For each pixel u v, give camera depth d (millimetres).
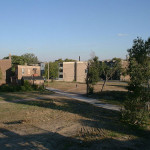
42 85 49562
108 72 37000
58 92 39906
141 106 12938
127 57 17172
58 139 10008
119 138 10352
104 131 11617
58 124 13289
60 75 83125
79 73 81125
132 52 15258
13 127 12453
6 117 15797
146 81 12758
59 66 83062
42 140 9828
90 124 13359
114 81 70375
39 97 31891
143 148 9000
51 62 70375
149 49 14578
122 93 29688
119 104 23172
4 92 41094
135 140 10117
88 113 17750
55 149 8648
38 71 59969
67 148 8758
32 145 9102
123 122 13664
